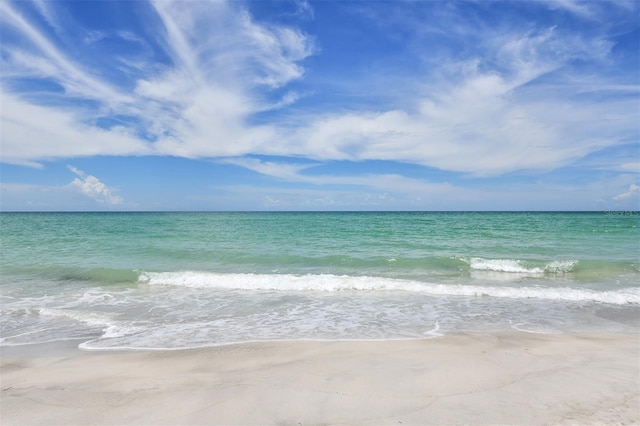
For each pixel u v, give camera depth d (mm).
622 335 7125
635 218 58156
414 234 28438
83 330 7723
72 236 27297
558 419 3834
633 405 4133
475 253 18219
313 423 3809
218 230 32875
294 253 18484
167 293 11250
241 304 9906
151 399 4445
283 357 5977
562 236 25984
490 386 4672
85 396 4562
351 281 12117
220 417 3965
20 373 5414
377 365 5484
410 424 3756
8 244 22469
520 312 8969
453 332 7406
